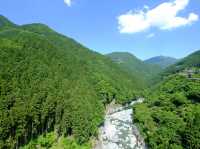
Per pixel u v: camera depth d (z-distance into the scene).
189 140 76.06
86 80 159.75
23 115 83.75
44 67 119.88
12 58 105.81
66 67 145.88
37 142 89.12
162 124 102.06
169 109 119.12
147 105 151.25
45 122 98.69
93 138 106.31
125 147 102.38
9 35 170.12
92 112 121.38
